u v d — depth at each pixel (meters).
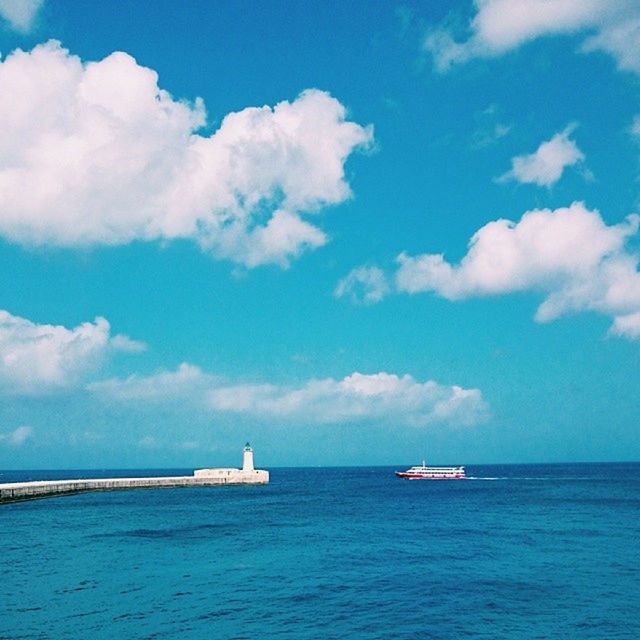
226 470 179.12
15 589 40.62
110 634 31.52
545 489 151.75
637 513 86.31
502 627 32.25
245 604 36.78
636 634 31.11
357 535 64.88
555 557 50.38
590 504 102.88
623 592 38.88
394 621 33.38
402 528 70.56
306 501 116.12
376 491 150.50
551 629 31.89
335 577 43.59
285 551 54.69
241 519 82.38
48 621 33.72
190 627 32.56
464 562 48.53
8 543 60.19
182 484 163.50
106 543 60.06
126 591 40.00
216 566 47.88
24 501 115.75
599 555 51.25
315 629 32.09
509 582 41.59
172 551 55.06
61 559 51.28
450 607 35.88
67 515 88.88
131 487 154.12
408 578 43.03
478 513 88.06
